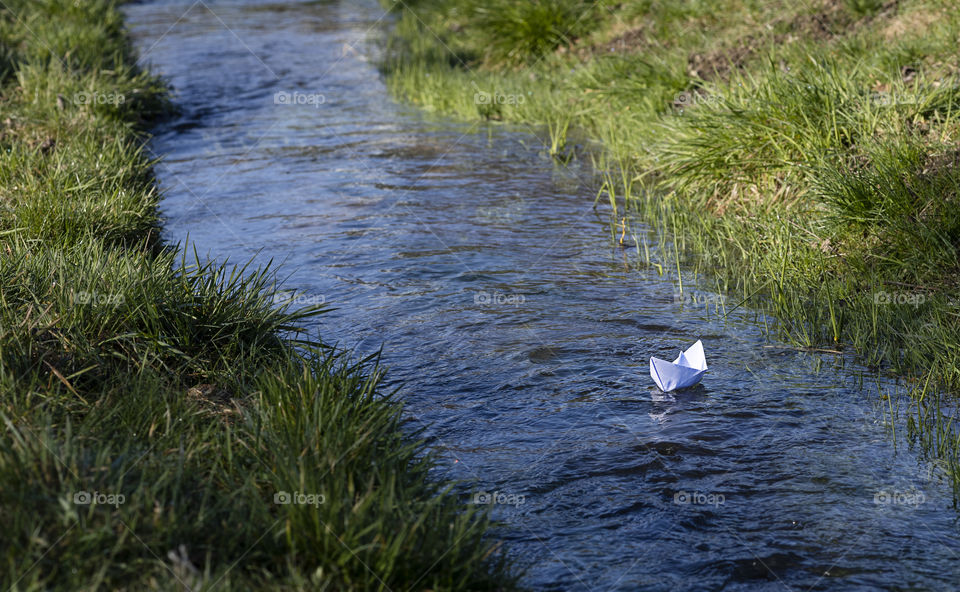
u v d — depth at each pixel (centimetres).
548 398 457
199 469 346
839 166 682
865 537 338
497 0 1488
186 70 1496
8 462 299
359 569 286
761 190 741
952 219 584
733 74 945
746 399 451
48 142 856
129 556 280
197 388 436
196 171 932
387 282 625
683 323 553
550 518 355
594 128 1102
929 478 377
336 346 516
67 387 391
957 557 325
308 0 2509
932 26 884
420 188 869
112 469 318
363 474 349
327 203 820
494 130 1121
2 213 615
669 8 1280
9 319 423
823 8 1070
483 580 299
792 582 315
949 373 459
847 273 593
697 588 313
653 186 847
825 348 509
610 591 312
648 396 457
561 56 1382
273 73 1492
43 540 267
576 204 813
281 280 625
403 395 461
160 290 474
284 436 357
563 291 609
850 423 424
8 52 1191
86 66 1221
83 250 540
